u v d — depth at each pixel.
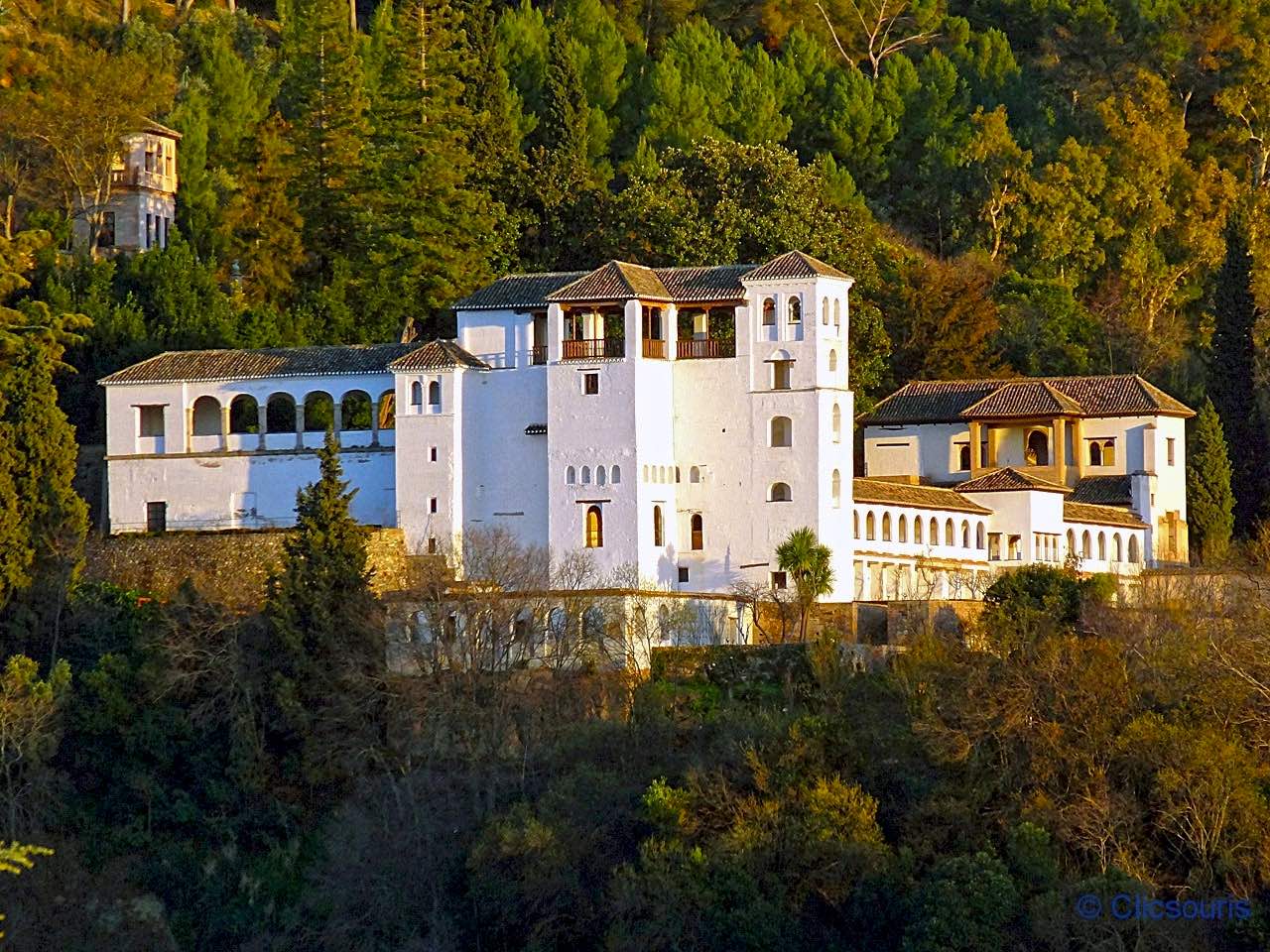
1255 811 192.75
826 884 195.12
